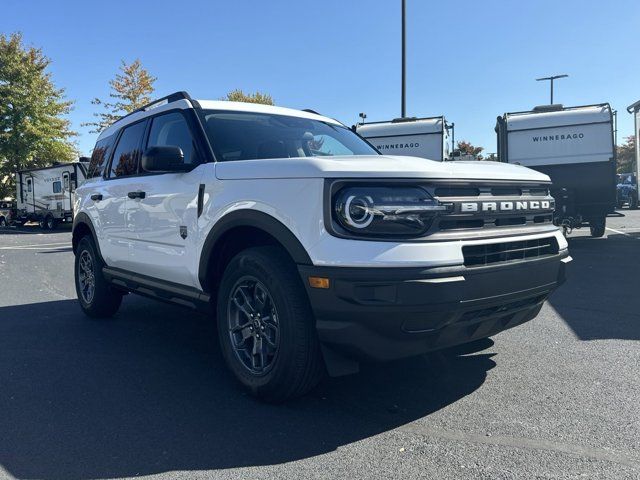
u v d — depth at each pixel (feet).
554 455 9.34
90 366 14.56
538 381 12.82
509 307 11.33
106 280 18.78
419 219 9.86
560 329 17.29
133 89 106.93
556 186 42.98
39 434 10.52
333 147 15.78
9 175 113.70
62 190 84.99
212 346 16.37
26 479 8.87
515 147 43.50
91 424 10.94
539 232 12.12
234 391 12.58
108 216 17.71
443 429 10.42
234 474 8.94
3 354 15.74
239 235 12.47
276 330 11.07
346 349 10.12
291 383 10.93
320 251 9.99
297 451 9.67
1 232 87.04
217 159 13.17
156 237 14.84
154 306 22.22
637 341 15.89
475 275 10.08
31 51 112.78
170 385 13.05
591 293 23.09
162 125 15.62
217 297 12.78
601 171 42.11
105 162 19.10
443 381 12.93
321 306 10.05
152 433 10.48
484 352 15.03
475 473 8.79
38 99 112.27
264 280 11.07
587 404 11.44
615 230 53.72
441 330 10.10
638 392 12.03
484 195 11.01
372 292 9.61
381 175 9.94
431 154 47.67
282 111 16.39
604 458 9.21
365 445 9.84
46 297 25.11
